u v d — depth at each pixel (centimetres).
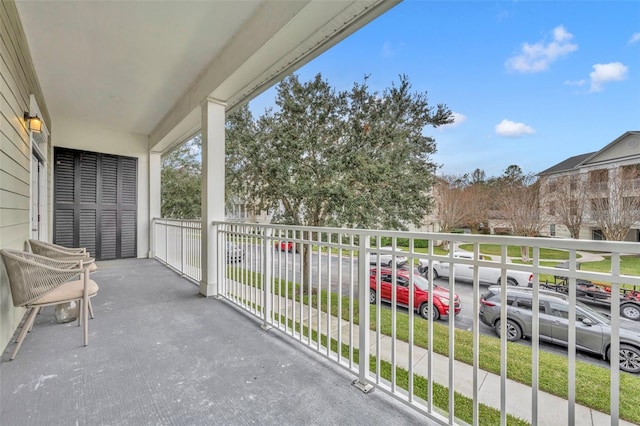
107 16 259
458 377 230
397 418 147
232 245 336
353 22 219
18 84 253
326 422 144
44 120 432
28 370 185
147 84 394
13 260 197
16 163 245
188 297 354
